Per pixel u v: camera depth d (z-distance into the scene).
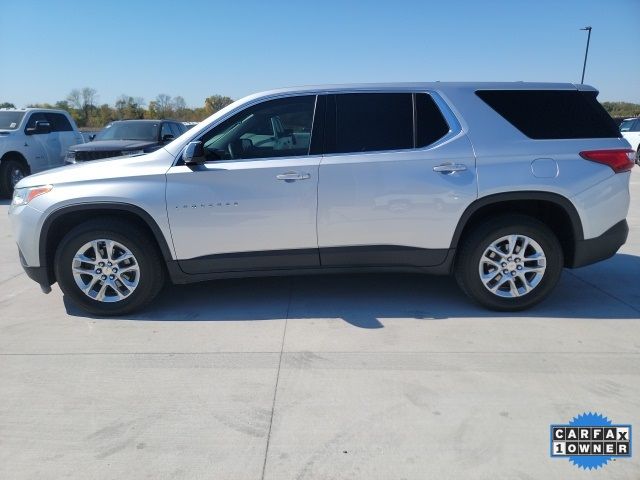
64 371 3.36
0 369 3.39
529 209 4.37
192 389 3.12
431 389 3.07
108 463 2.48
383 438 2.63
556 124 4.15
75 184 4.07
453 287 4.90
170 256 4.13
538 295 4.21
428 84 4.24
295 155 4.11
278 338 3.81
